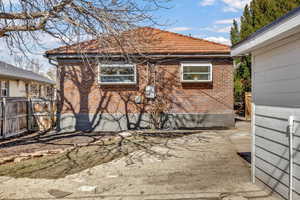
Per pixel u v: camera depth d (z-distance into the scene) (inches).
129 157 256.4
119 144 323.9
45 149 286.4
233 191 159.2
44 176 196.9
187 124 450.9
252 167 175.3
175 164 227.6
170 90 453.7
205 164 225.8
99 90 450.3
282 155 138.9
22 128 428.5
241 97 723.4
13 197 155.2
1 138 364.2
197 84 452.1
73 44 250.8
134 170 211.0
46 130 452.1
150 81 452.1
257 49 197.8
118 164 230.4
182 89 452.8
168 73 454.0
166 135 384.8
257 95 201.8
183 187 168.2
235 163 227.8
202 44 462.3
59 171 210.2
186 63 450.9
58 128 445.7
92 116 448.8
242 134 383.2
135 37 275.7
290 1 597.0
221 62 451.8
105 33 230.1
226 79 450.6
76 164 231.9
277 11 623.8
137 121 450.0
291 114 130.8
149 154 267.9
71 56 430.9
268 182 154.3
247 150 279.6
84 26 225.5
